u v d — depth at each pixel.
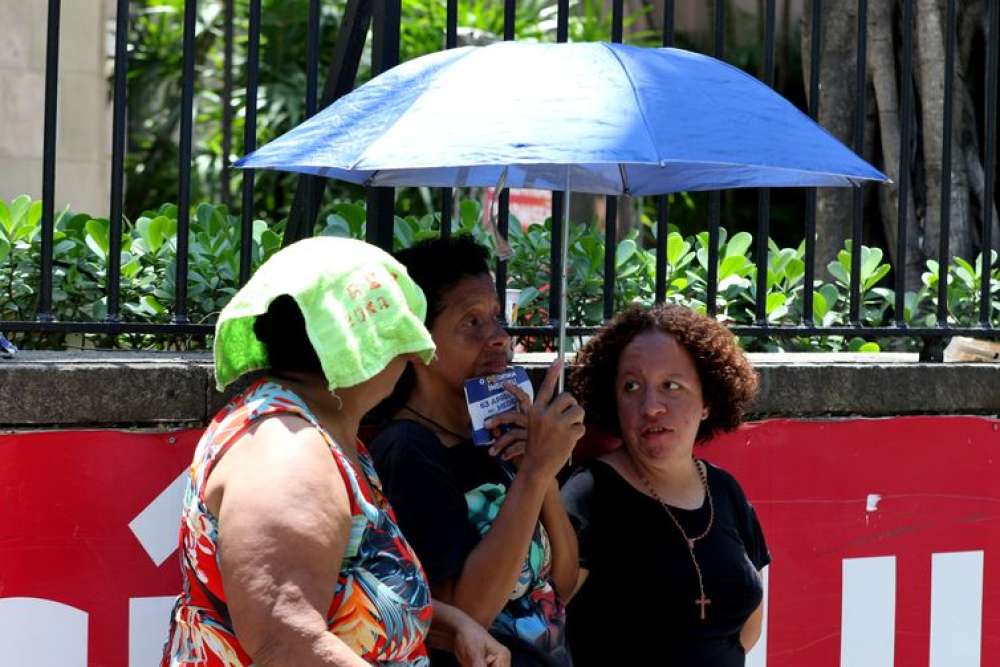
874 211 15.22
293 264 5.86
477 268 7.40
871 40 14.80
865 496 9.96
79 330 8.24
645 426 7.85
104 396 7.76
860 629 10.02
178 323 8.52
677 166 8.38
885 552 10.07
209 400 8.00
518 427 7.23
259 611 5.27
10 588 7.55
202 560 5.65
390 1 8.80
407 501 6.82
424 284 7.28
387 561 5.93
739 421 8.30
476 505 7.09
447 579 6.79
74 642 7.69
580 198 17.58
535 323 10.55
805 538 9.79
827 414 9.93
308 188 9.06
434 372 7.32
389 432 7.08
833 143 6.88
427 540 6.77
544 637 7.14
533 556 7.21
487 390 7.20
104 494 7.73
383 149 6.37
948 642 10.33
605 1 27.44
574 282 10.66
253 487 5.43
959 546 10.31
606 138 6.30
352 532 5.73
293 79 26.83
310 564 5.36
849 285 11.51
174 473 7.88
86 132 18.56
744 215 26.88
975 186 14.70
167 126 29.22
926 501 10.18
